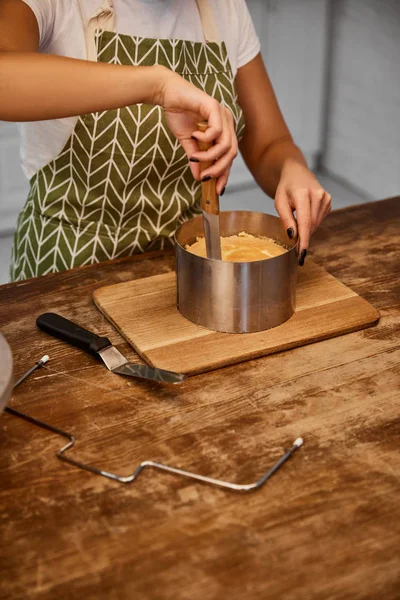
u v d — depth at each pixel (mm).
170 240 1533
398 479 846
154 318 1146
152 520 793
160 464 862
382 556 749
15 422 941
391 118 3188
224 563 742
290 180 1342
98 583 722
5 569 737
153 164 1442
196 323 1133
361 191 3541
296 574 729
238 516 797
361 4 3182
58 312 1180
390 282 1270
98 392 993
